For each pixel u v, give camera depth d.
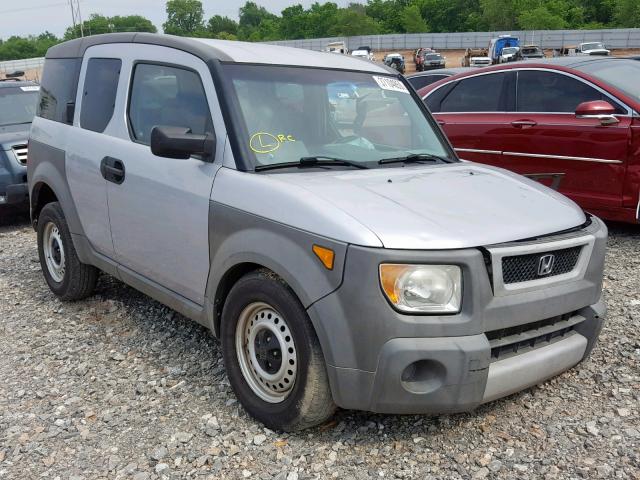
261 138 3.78
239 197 3.54
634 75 7.21
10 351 4.70
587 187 6.84
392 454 3.31
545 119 7.12
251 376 3.61
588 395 3.84
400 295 2.97
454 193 3.58
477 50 58.75
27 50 129.50
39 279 6.41
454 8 128.12
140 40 4.65
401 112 4.52
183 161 3.96
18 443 3.49
